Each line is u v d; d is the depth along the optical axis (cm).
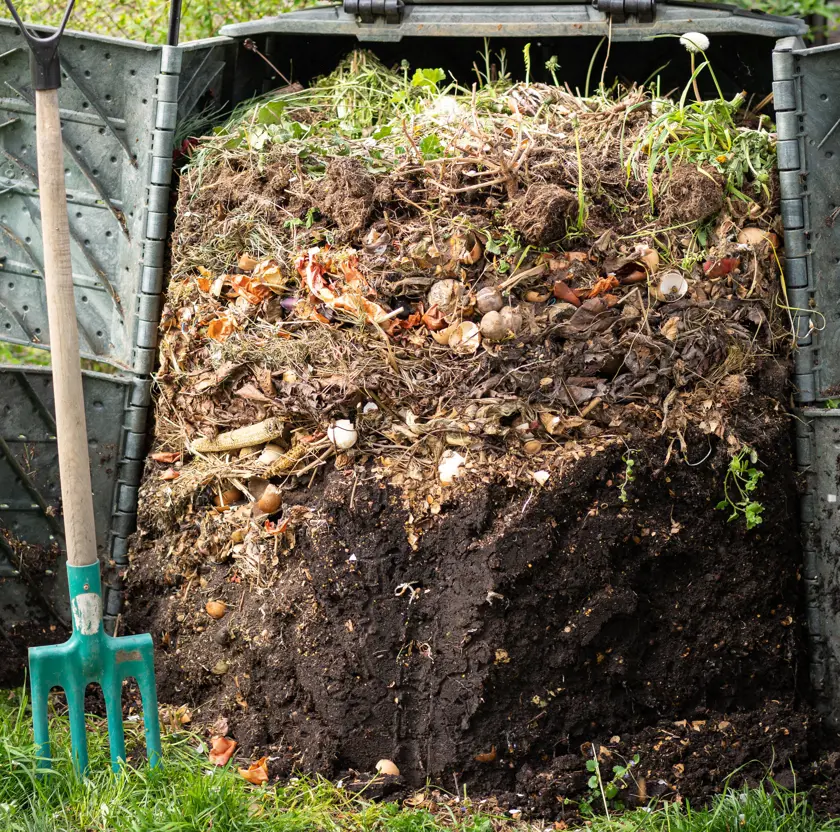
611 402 298
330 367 303
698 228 307
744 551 299
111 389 334
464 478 289
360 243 305
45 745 273
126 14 459
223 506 318
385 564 289
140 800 262
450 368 298
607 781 282
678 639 296
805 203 305
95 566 274
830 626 311
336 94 355
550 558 284
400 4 341
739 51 360
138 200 333
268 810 270
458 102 340
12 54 334
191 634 317
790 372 314
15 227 348
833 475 306
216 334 319
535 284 300
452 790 284
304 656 292
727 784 281
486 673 279
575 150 312
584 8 344
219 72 360
